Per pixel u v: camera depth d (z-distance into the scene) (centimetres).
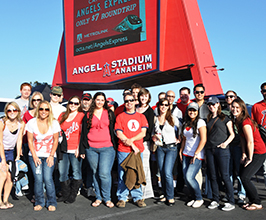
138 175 416
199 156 436
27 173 482
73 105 466
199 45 1991
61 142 447
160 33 1986
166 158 454
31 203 462
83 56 2572
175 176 509
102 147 436
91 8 2506
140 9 2123
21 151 466
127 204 455
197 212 410
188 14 1955
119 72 2288
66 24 2702
